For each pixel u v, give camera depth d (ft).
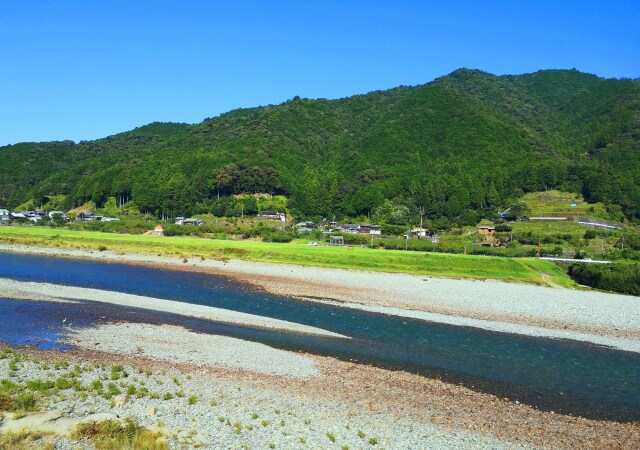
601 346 112.37
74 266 221.05
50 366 83.76
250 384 79.25
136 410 67.21
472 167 545.03
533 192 484.74
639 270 189.98
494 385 85.66
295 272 211.20
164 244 282.36
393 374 88.48
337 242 333.01
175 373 82.79
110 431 59.77
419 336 116.16
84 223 417.08
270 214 459.73
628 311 145.38
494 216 432.25
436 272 216.33
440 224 423.23
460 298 160.04
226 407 69.72
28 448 55.11
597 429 69.51
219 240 322.75
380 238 346.33
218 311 134.51
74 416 64.34
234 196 510.17
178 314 128.47
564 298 162.40
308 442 60.49
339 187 520.01
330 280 192.13
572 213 408.46
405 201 476.95
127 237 319.06
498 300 157.58
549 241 333.01
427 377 88.12
